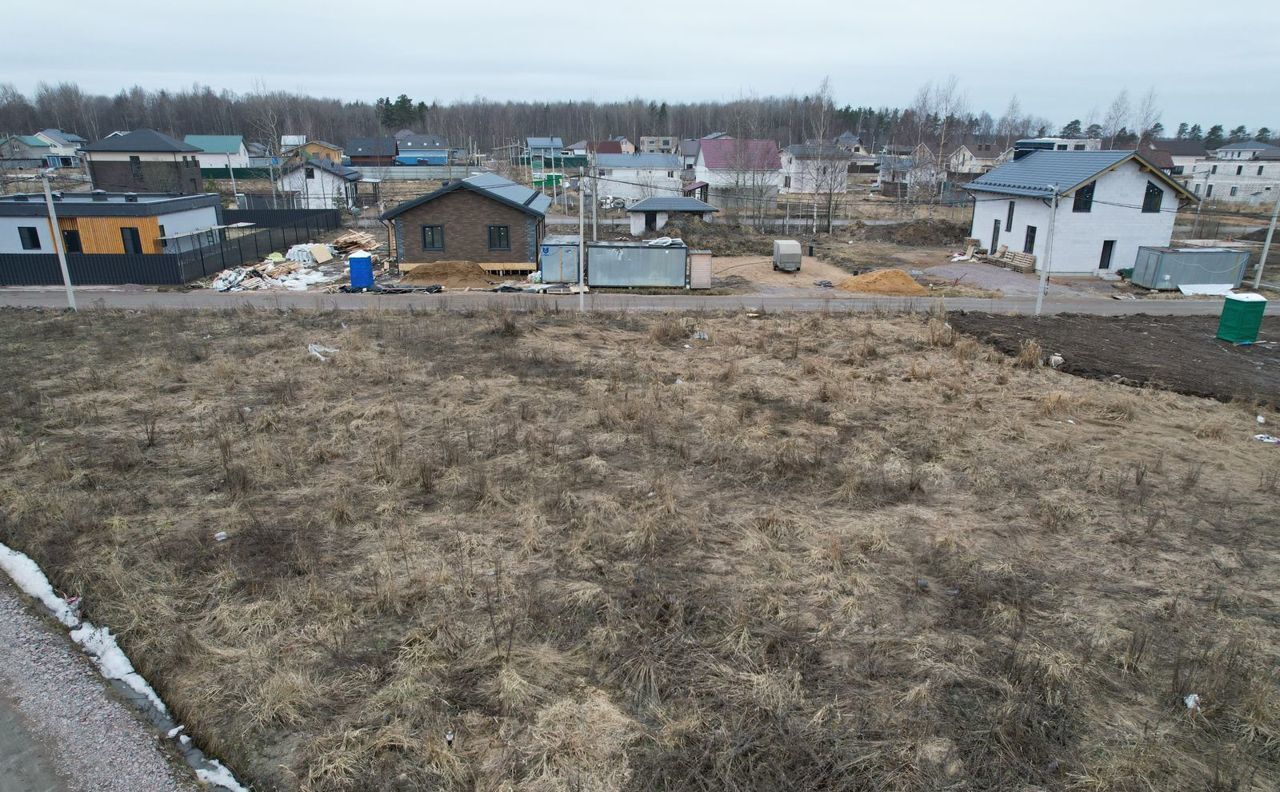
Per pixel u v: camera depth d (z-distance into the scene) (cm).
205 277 2906
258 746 589
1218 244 3600
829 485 1064
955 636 725
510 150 8538
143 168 5412
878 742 586
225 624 725
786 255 3250
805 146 7456
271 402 1383
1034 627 747
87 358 1664
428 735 589
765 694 634
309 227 4078
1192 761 580
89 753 581
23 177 6731
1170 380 1661
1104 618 760
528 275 3009
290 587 785
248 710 623
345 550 869
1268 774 568
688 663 678
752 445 1189
